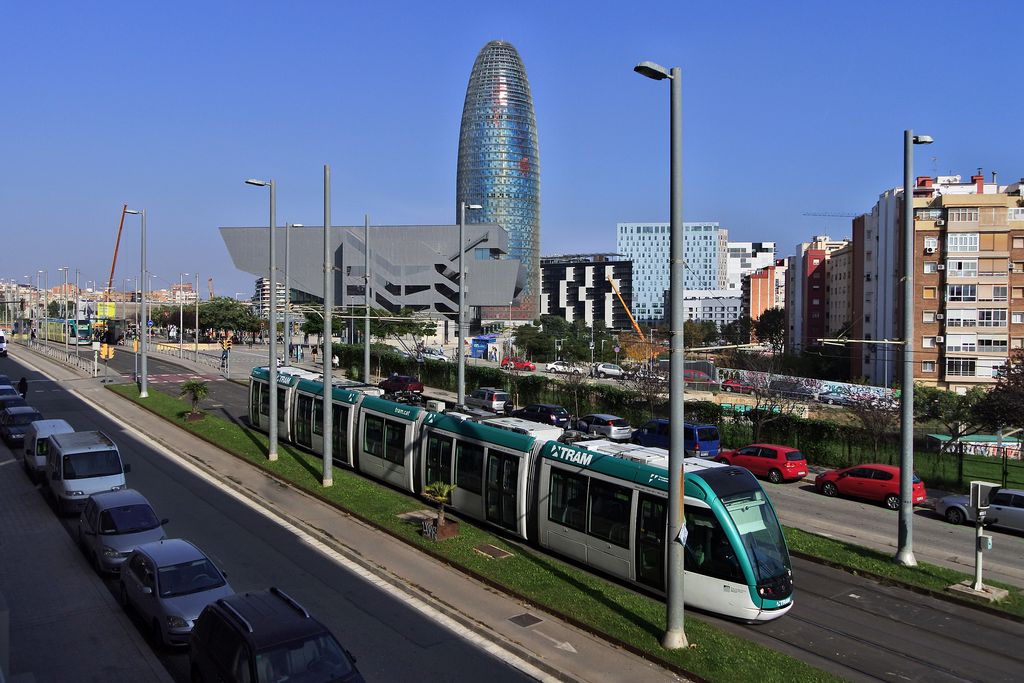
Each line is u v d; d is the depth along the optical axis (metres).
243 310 131.50
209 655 10.95
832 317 115.62
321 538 19.97
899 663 13.47
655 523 16.08
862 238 95.00
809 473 33.81
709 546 15.16
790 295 131.12
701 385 67.62
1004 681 12.77
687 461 17.14
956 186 90.56
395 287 129.50
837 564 19.03
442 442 23.17
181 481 26.77
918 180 87.94
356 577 17.31
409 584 16.64
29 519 22.20
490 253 136.38
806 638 14.59
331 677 10.25
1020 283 75.38
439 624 14.73
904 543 19.06
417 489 24.31
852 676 12.90
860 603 16.58
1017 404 39.59
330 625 14.51
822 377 96.25
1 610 12.75
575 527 18.02
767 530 15.43
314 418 31.05
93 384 57.78
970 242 76.19
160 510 22.72
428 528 19.70
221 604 11.45
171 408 43.66
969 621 15.60
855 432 35.53
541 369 90.94
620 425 38.72
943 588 17.16
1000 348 75.31
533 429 21.00
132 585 14.68
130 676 12.46
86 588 16.59
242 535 20.36
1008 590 17.28
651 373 63.94
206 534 20.34
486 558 18.11
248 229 136.38
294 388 33.28
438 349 92.62
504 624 14.55
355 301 126.25
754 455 33.03
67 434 25.30
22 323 138.88
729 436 39.38
